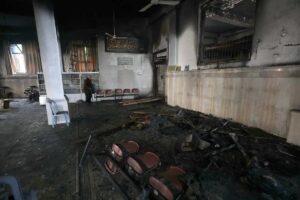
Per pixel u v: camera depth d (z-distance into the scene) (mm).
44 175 2797
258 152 3316
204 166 2973
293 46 3746
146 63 11883
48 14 5230
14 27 11359
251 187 2416
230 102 5363
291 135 3625
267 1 4223
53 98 5676
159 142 4078
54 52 5508
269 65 4277
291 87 3707
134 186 2197
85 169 2938
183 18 7656
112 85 11445
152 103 9578
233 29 9672
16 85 12227
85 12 9711
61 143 4117
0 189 1538
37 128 5320
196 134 3902
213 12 6871
